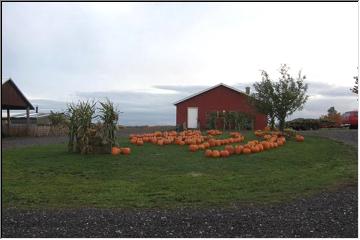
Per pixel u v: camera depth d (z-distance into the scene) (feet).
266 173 41.22
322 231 22.26
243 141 67.46
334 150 58.34
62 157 50.78
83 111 53.83
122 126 142.92
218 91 133.28
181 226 23.20
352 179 36.96
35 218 24.89
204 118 133.59
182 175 39.70
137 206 27.91
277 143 61.36
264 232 22.13
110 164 45.75
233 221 24.07
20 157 51.57
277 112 76.18
